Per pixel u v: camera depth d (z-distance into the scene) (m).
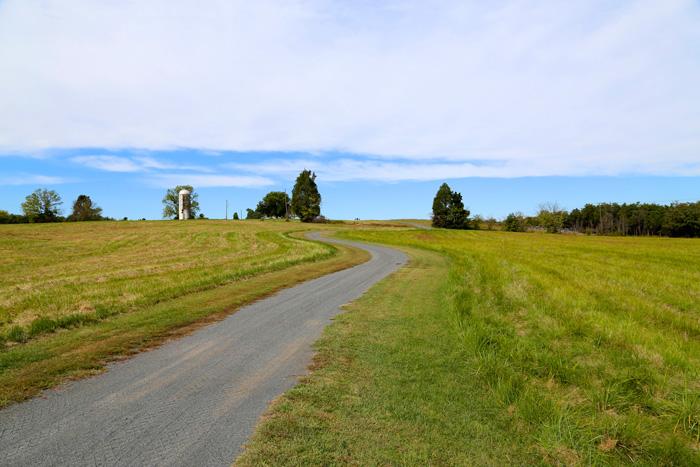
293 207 107.38
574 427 4.75
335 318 10.00
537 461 4.22
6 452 3.94
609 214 116.38
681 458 4.29
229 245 40.12
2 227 65.12
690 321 10.25
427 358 7.14
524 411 5.09
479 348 7.36
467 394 5.73
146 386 5.68
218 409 4.98
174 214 119.25
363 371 6.45
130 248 40.28
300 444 4.22
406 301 12.28
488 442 4.52
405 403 5.34
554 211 107.06
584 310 11.02
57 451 3.97
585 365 6.85
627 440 4.63
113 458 3.87
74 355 6.88
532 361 6.95
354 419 4.84
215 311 10.55
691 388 5.91
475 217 108.31
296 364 6.70
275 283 15.49
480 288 14.55
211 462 3.84
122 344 7.54
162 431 4.41
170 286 13.56
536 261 25.33
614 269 22.00
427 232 70.38
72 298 11.54
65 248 40.22
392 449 4.23
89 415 4.76
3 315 9.46
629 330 8.74
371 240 48.62
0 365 6.30
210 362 6.75
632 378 6.19
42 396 5.27
